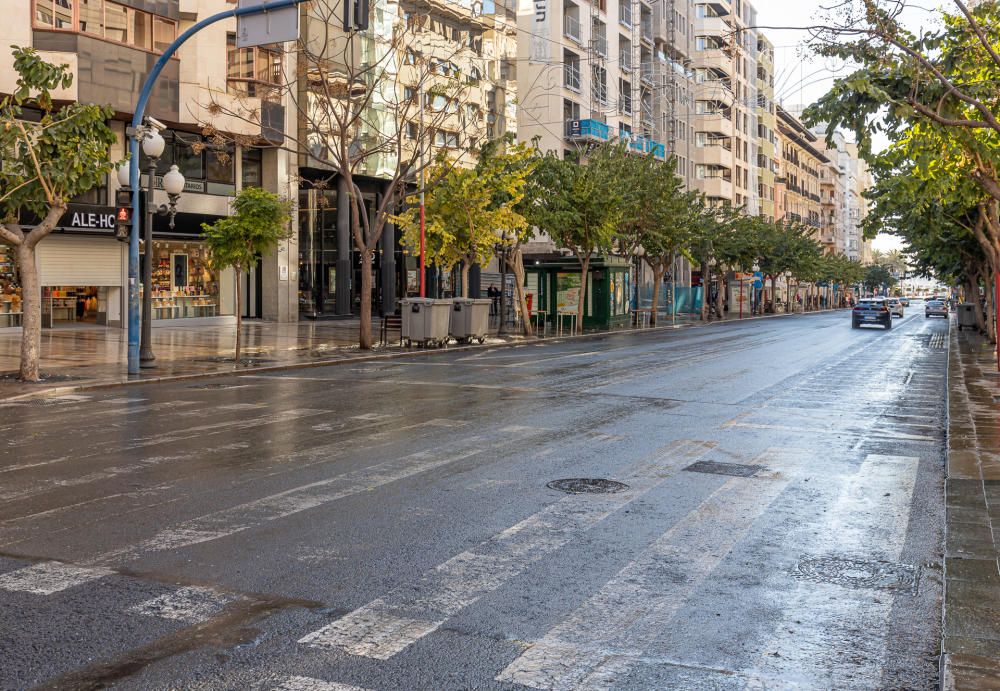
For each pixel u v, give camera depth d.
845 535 6.80
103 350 23.81
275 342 28.22
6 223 17.09
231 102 32.78
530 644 4.63
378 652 4.50
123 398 15.06
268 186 38.66
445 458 9.66
